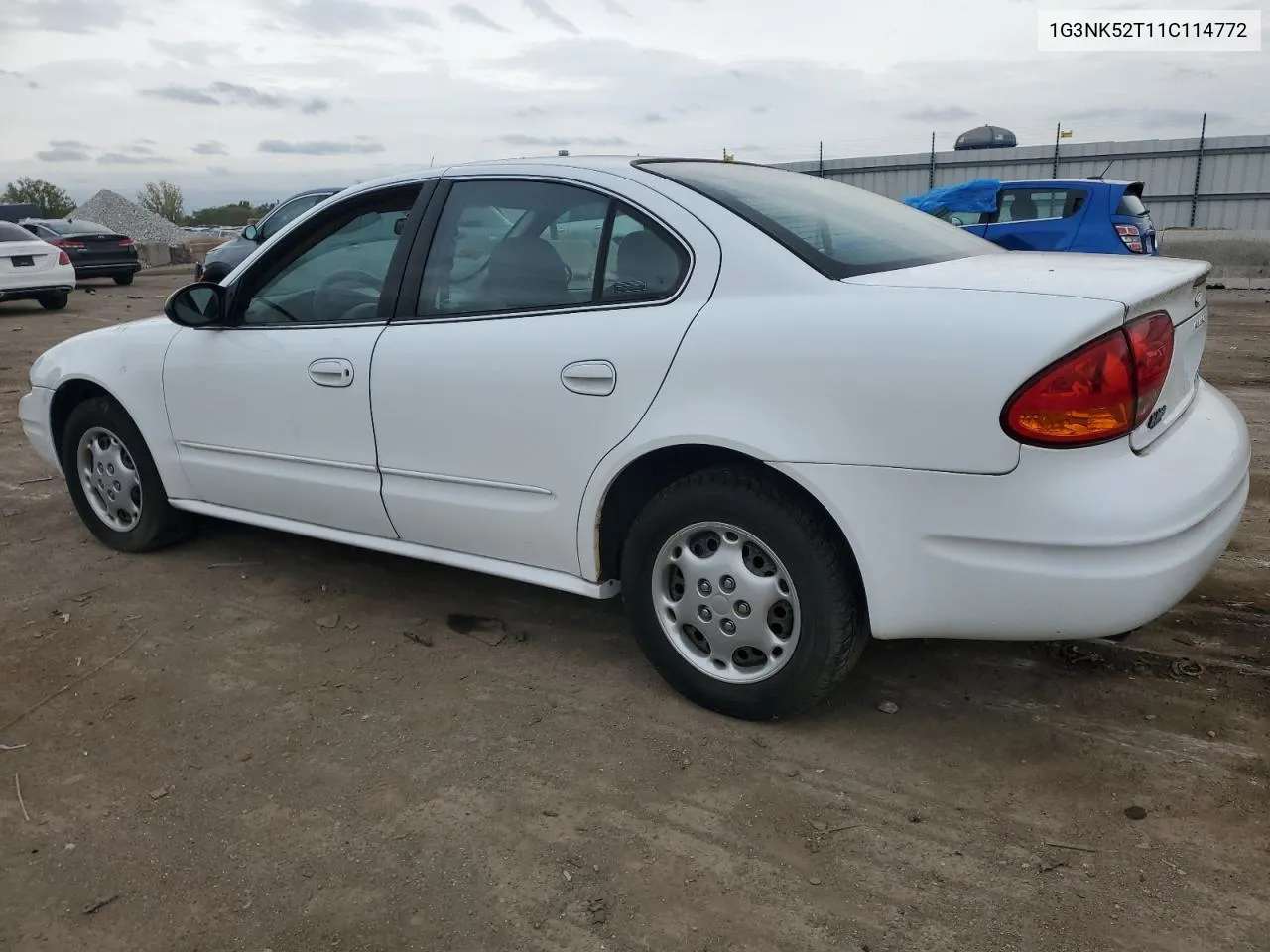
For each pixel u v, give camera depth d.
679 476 3.01
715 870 2.32
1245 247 16.88
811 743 2.83
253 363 3.70
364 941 2.13
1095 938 2.06
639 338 2.79
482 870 2.34
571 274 3.02
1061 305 2.33
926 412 2.39
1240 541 4.18
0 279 14.26
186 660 3.45
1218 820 2.41
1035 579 2.36
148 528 4.34
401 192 3.46
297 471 3.70
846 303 2.54
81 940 2.16
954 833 2.41
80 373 4.30
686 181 2.98
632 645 3.49
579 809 2.56
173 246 31.67
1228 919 2.10
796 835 2.43
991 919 2.13
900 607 2.54
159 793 2.68
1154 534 2.31
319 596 3.98
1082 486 2.30
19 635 3.69
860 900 2.20
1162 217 23.36
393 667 3.37
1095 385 2.27
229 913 2.23
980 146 25.34
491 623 3.70
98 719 3.08
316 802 2.62
